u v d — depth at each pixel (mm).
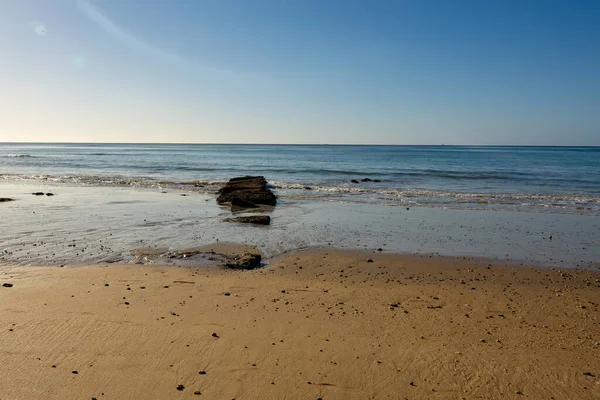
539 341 5949
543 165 56812
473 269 9734
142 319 6512
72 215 16281
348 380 4965
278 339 5930
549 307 7309
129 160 65062
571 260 10578
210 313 6801
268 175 38250
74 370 5062
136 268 9336
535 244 12250
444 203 20734
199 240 12258
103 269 9219
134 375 4988
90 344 5699
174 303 7215
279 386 4832
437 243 12266
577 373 5094
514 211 18312
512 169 47719
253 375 5035
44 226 14055
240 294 7738
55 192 24156
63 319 6465
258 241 12234
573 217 16859
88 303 7152
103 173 39312
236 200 19062
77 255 10422
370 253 11039
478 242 12422
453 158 81312
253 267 9648
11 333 5977
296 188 27359
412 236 13164
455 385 4871
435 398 4645
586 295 7969
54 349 5551
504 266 10000
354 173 40594
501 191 26312
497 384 4883
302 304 7281
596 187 28688
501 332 6250
